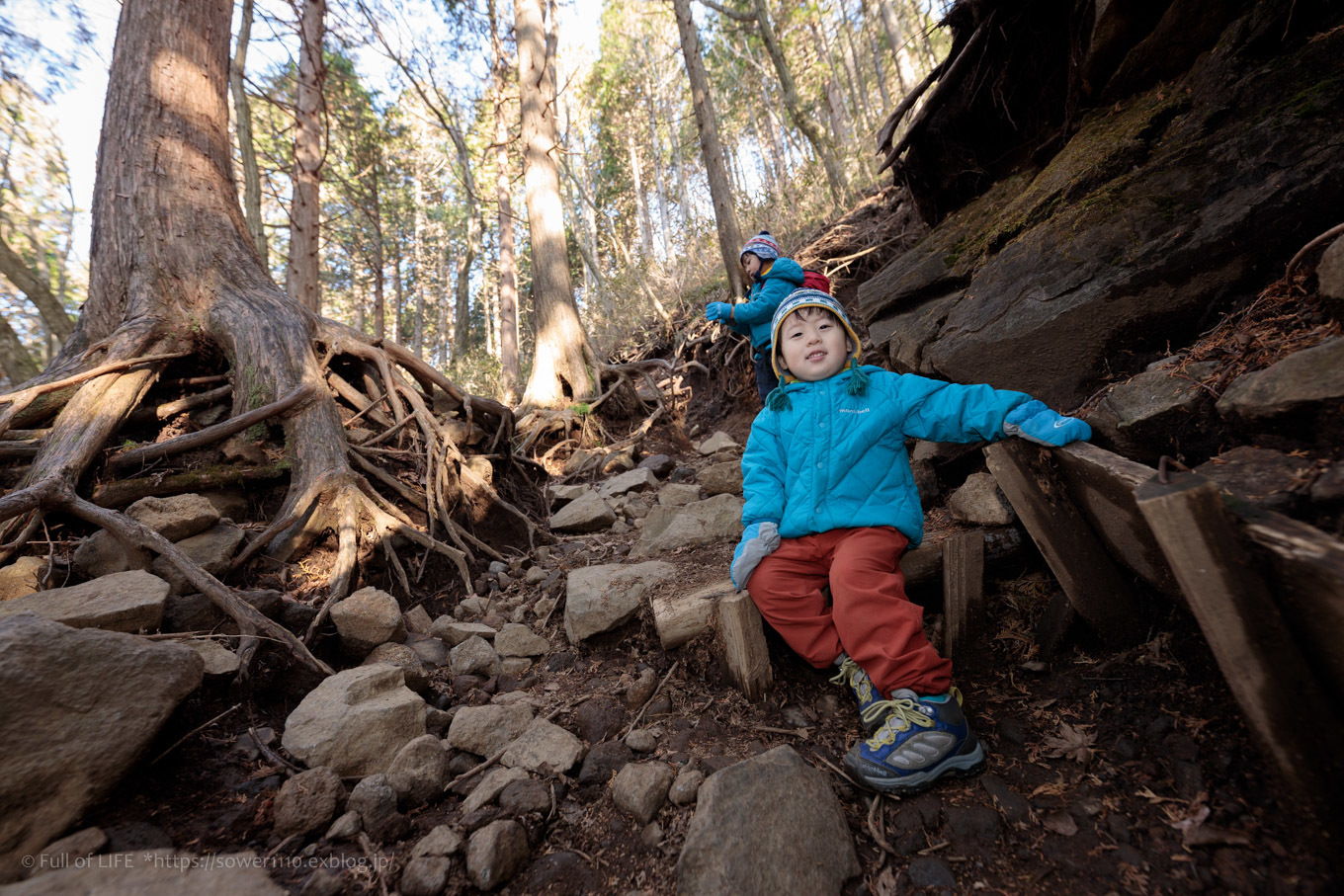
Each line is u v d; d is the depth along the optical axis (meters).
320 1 7.71
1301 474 1.14
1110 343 2.04
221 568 2.32
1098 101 2.60
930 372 2.70
